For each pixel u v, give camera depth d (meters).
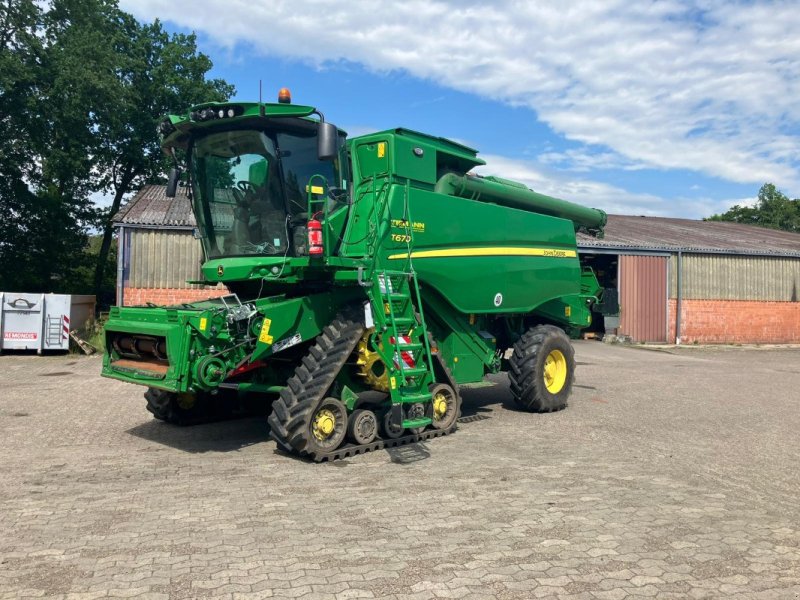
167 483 5.76
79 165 28.75
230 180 7.34
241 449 7.11
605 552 4.30
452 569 3.97
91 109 28.34
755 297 27.05
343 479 5.96
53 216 29.83
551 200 10.56
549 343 9.68
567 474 6.24
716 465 6.78
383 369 7.43
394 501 5.32
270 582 3.75
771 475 6.45
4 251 29.31
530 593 3.67
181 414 8.30
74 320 17.78
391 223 7.41
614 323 18.89
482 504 5.27
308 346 7.54
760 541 4.59
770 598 3.69
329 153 6.51
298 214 7.13
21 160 27.72
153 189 25.38
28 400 10.10
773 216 64.88
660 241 26.17
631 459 6.93
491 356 9.44
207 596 3.57
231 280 7.28
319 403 6.54
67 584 3.71
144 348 6.89
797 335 27.84
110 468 6.27
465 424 8.77
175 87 35.47
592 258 27.25
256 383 7.53
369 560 4.09
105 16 33.00
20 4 25.80
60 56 26.70
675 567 4.09
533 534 4.60
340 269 6.97
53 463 6.43
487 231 8.91
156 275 19.69
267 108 6.73
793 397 12.09
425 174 8.05
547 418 9.30
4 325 16.02
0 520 4.77
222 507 5.11
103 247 34.75
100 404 9.79
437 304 8.45
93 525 4.68
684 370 16.47
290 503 5.23
